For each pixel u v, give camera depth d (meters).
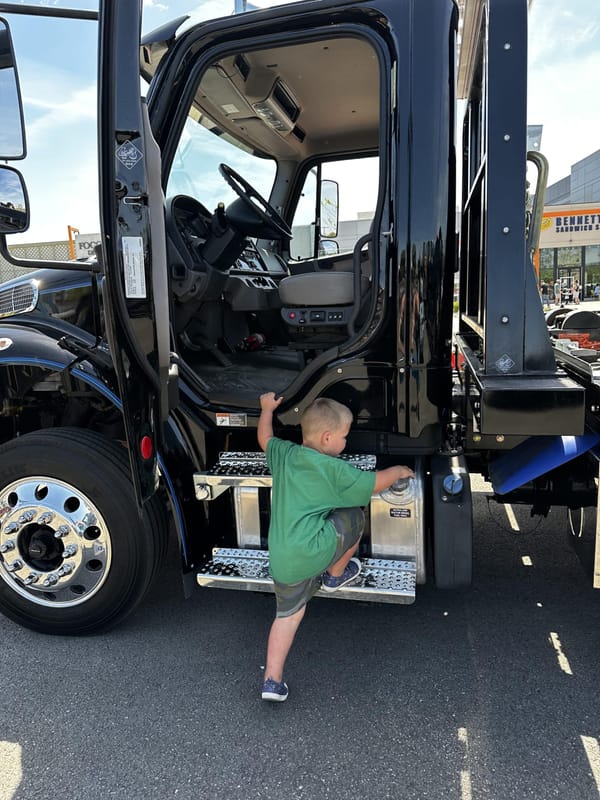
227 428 2.50
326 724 2.01
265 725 2.01
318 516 2.04
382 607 2.74
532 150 2.74
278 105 3.05
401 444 2.29
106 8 1.80
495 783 1.75
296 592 2.06
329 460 2.05
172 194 2.70
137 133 1.92
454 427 2.67
